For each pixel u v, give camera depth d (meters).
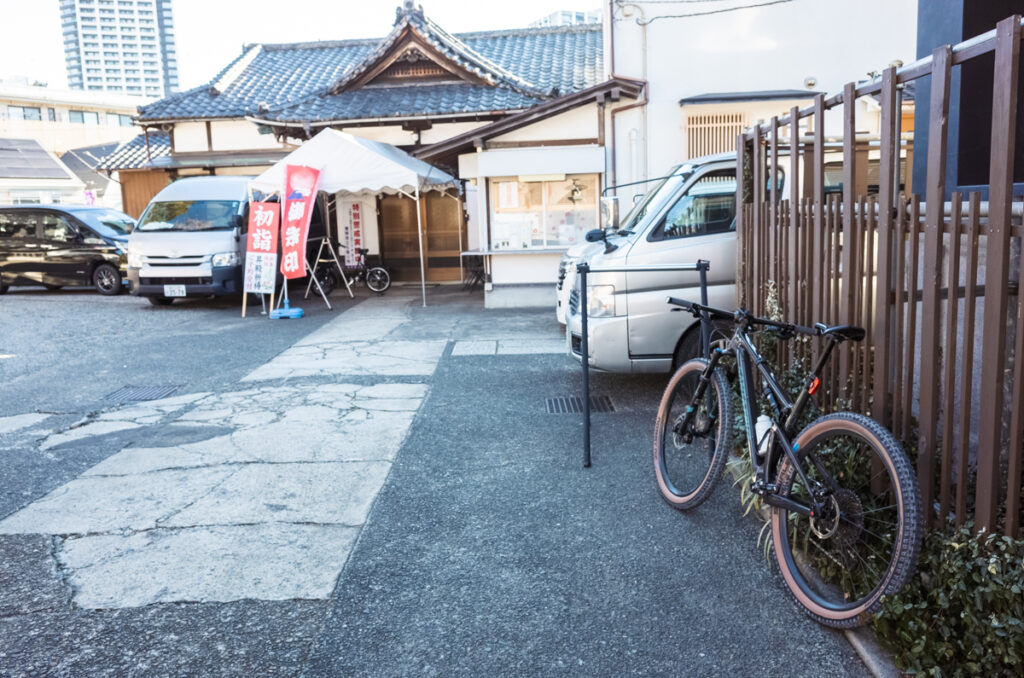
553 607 3.14
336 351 8.76
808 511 3.00
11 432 5.83
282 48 19.81
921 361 2.90
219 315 12.11
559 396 6.47
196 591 3.32
